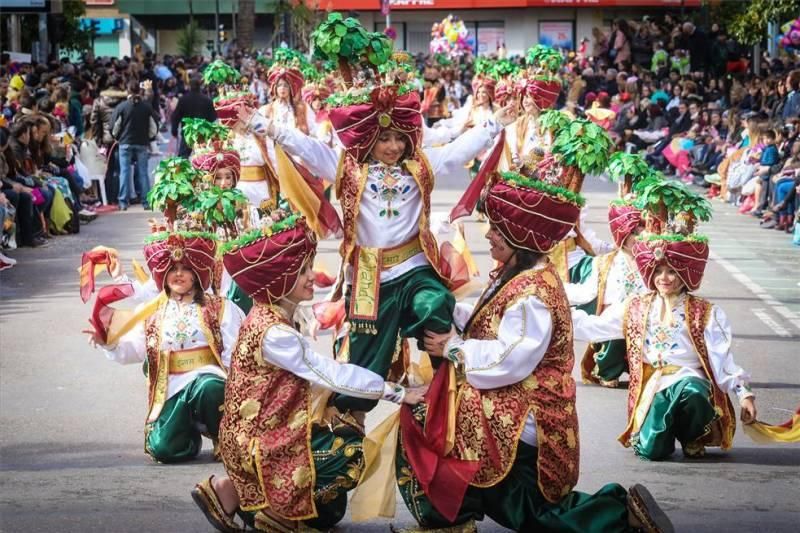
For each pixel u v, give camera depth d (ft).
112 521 21.58
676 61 111.55
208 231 25.64
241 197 27.96
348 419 21.75
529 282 19.45
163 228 26.08
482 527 21.57
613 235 30.99
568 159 27.22
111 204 68.64
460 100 116.37
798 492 23.58
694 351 25.55
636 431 25.98
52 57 112.16
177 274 25.08
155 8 178.09
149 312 25.44
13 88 71.61
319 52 21.84
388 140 21.68
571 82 102.63
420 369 22.04
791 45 84.23
